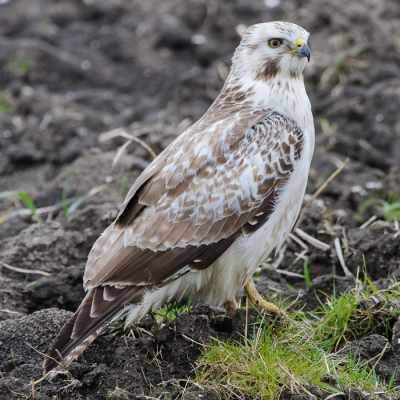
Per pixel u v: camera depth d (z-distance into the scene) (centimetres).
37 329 886
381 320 892
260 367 770
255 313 892
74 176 1451
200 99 1783
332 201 1381
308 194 1384
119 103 1862
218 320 901
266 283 1058
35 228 1187
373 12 2025
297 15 2102
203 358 800
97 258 816
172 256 811
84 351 857
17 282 1095
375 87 1712
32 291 1058
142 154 1523
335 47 1894
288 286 1054
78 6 2336
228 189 833
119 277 795
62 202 1398
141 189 841
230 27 2186
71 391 776
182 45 2125
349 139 1564
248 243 848
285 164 864
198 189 827
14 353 863
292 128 884
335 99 1719
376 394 756
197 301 913
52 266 1130
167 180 830
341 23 1941
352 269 1078
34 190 1499
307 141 896
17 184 1556
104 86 1980
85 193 1391
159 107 1805
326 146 1566
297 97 910
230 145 845
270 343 830
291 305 995
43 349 866
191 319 840
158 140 1534
